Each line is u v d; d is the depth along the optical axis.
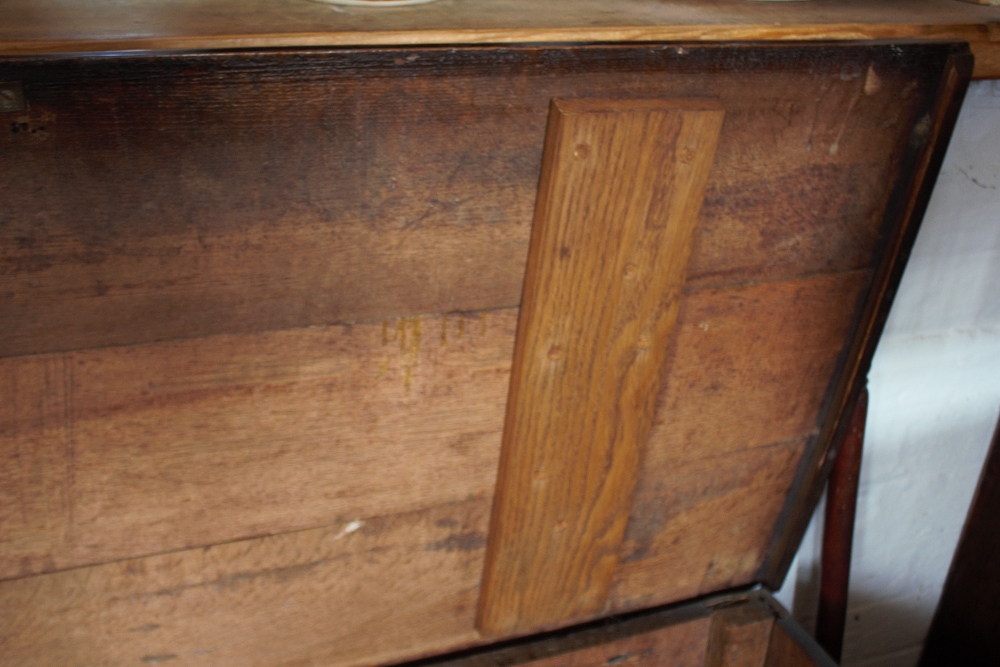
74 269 0.79
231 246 0.83
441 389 1.01
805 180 1.02
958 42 0.98
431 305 0.94
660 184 0.93
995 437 1.62
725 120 0.93
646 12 0.94
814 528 1.61
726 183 0.98
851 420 1.37
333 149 0.81
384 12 0.86
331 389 0.96
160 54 0.71
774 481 1.33
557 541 1.20
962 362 1.52
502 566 1.18
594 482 1.16
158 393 0.89
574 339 1.01
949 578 1.78
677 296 1.03
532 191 0.91
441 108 0.82
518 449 1.07
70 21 0.77
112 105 0.72
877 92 0.98
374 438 1.02
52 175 0.73
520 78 0.83
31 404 0.84
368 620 1.18
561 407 1.06
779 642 1.39
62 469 0.90
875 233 1.11
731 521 1.34
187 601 1.05
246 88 0.75
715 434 1.22
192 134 0.76
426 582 1.18
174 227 0.80
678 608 1.40
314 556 1.08
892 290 1.15
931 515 1.67
